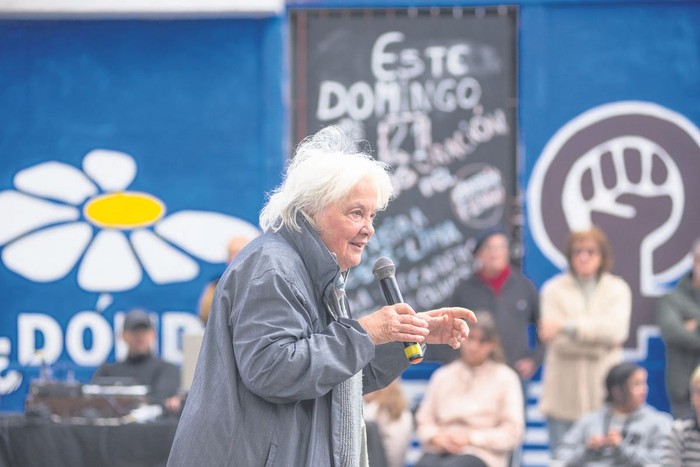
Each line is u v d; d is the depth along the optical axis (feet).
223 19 76.23
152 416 55.16
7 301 76.64
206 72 76.38
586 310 65.21
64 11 75.46
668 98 74.59
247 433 27.07
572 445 57.77
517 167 74.84
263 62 75.92
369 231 28.04
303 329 26.91
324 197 27.61
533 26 74.69
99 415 54.60
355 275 74.64
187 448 27.14
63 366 76.18
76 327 76.43
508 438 58.85
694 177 74.38
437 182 74.84
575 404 64.64
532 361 65.10
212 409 27.12
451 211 74.79
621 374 57.11
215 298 27.94
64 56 76.84
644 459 56.08
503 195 74.64
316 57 75.56
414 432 71.51
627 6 74.79
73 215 76.79
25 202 76.95
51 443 53.16
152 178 76.59
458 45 74.95
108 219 76.64
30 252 76.84
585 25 74.79
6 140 77.05
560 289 66.03
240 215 76.18
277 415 27.22
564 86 74.79
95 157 76.84
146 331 63.16
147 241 76.59
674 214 74.28
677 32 74.64
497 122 74.84
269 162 75.77
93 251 76.74
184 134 76.43
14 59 77.05
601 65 74.84
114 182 76.79
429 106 75.05
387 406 60.44
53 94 76.95
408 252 74.79
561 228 74.59
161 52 76.59
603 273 66.13
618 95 74.79
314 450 27.37
